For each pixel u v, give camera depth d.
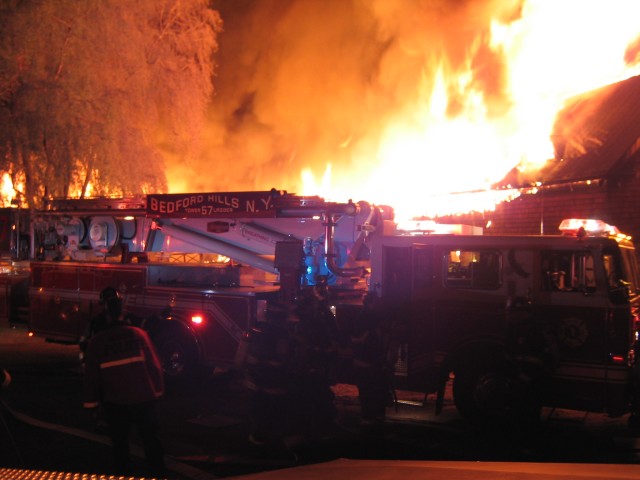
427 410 7.57
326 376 6.25
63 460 5.46
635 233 13.18
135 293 9.09
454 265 7.01
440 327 7.02
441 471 3.87
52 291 10.16
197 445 6.09
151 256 9.98
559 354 6.46
